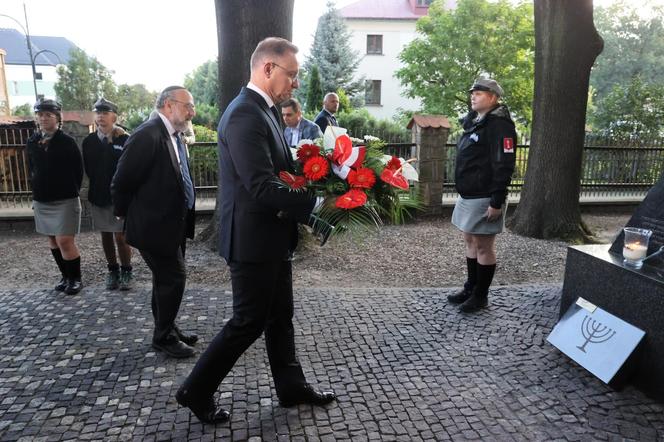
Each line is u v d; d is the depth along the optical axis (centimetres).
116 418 261
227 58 578
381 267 573
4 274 541
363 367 319
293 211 212
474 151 389
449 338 363
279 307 262
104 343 350
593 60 697
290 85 233
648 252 317
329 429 254
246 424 256
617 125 1409
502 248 659
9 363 321
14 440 243
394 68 3247
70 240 444
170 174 313
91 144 438
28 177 822
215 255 592
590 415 269
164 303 325
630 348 289
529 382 302
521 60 1814
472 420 263
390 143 857
